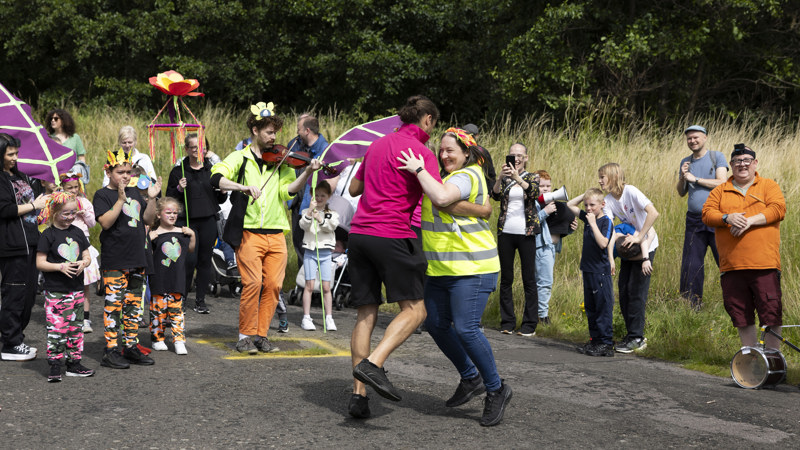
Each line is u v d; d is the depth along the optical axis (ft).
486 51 64.44
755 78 62.23
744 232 18.26
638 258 21.76
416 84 70.85
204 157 25.57
